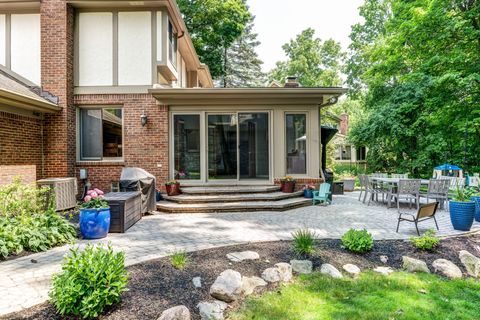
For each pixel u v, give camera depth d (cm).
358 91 2408
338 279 414
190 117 972
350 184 1406
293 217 746
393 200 1017
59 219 546
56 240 508
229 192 899
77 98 955
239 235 572
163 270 389
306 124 974
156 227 643
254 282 390
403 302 363
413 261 459
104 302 291
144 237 560
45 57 909
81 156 971
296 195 939
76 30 961
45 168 900
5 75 865
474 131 1418
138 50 967
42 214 544
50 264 419
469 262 471
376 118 1686
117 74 961
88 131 974
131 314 295
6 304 304
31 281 362
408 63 1552
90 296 282
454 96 1341
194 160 974
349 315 332
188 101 948
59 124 905
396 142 1683
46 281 362
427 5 1286
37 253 466
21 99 719
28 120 834
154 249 482
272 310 339
